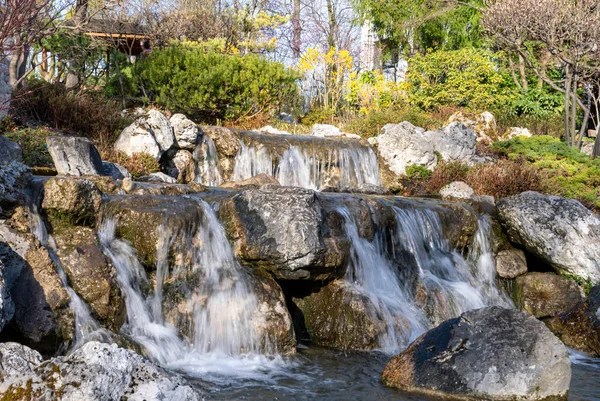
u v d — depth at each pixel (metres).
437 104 23.98
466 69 24.23
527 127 23.73
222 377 7.28
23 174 8.30
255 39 30.53
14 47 13.18
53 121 14.89
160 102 18.67
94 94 17.83
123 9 23.31
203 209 9.02
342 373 7.62
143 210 8.57
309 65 23.39
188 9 28.58
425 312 10.24
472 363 6.92
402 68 32.81
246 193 9.16
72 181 8.27
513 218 12.07
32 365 5.25
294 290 9.41
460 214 12.02
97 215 8.51
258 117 19.42
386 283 10.33
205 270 8.68
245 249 8.87
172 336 8.14
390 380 7.21
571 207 11.84
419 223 11.41
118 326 7.79
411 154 17.14
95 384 4.42
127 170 12.63
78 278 7.69
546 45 20.50
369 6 29.83
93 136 14.84
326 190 14.55
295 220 8.77
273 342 8.27
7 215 7.77
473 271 11.87
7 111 14.02
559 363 6.86
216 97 18.80
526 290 11.41
